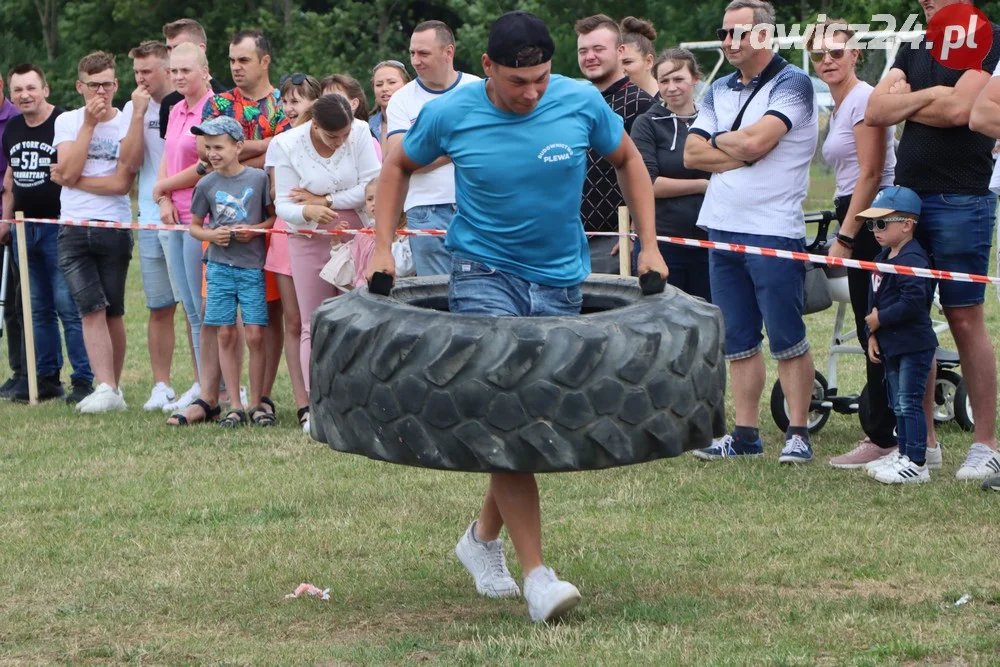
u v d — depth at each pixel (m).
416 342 4.32
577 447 4.28
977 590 5.00
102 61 9.57
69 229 9.55
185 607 5.07
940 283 6.83
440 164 7.96
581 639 4.52
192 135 9.19
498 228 4.68
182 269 9.37
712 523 6.11
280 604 5.10
